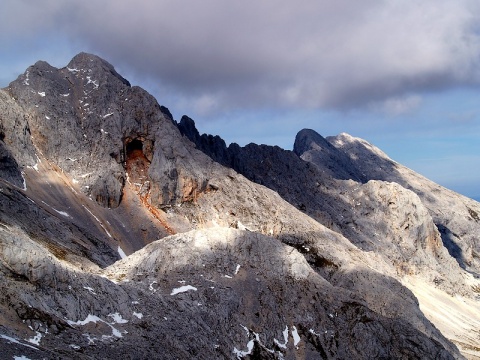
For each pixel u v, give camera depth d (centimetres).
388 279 13450
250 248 10994
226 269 10406
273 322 9694
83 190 16012
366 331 10056
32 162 15438
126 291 8544
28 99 17212
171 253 10212
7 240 6950
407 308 12481
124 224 16175
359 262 15825
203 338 8456
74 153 16888
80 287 7681
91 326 7269
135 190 17588
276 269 10862
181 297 9200
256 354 8906
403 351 10050
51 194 14825
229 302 9556
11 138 15238
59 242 11706
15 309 6462
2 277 6700
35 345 6059
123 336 7412
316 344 9625
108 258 12962
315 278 11162
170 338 7869
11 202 11744
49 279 7206
